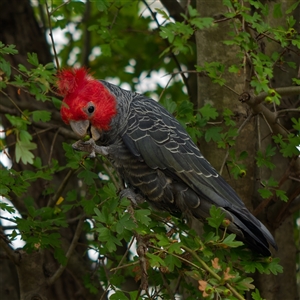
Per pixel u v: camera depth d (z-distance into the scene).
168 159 9.40
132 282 12.89
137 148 9.49
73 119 9.47
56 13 10.90
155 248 7.80
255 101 9.31
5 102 13.09
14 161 13.19
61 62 16.12
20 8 14.55
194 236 8.23
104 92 9.53
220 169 10.04
